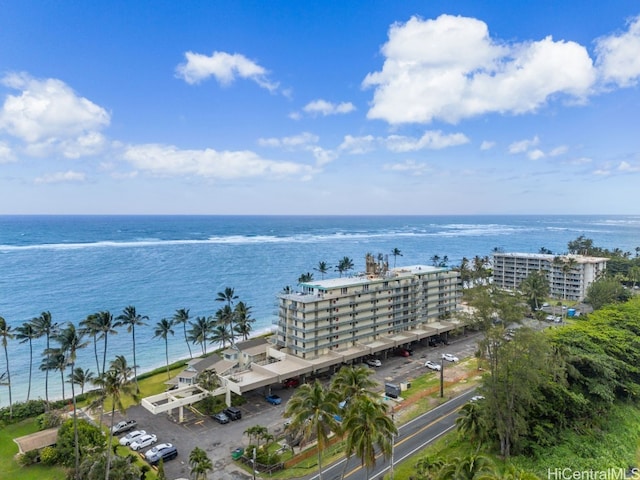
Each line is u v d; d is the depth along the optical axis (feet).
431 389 318.04
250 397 314.55
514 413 229.45
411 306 432.66
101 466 195.93
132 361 426.51
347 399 193.67
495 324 240.53
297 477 210.38
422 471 194.29
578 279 629.10
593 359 262.06
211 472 216.33
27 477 216.54
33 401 296.51
